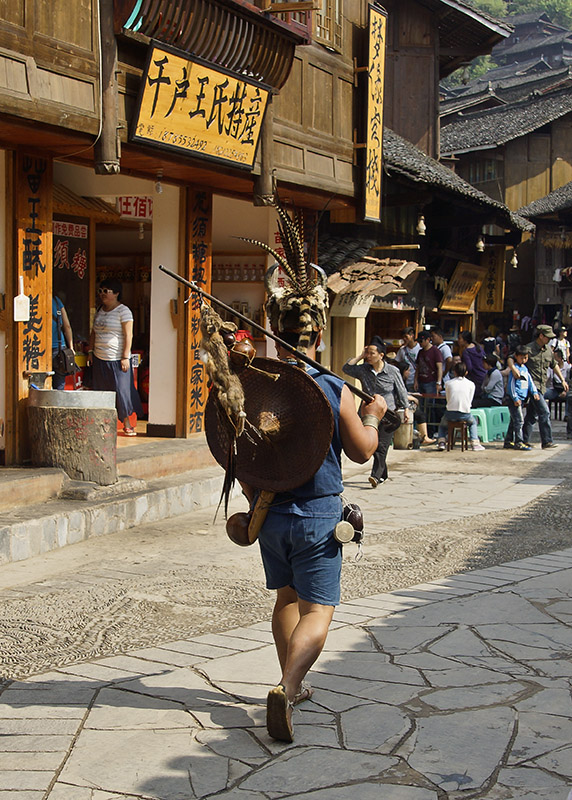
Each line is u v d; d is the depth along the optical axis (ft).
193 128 29.71
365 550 24.40
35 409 26.68
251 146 32.94
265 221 42.55
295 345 12.67
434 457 45.37
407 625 16.99
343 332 49.49
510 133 108.88
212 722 12.41
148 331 46.98
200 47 29.37
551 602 18.72
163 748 11.60
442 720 12.47
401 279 46.03
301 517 11.89
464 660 14.98
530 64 206.08
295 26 34.04
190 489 30.01
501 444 51.47
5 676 14.37
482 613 17.81
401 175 51.44
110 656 15.34
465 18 73.31
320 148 39.29
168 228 34.83
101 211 37.40
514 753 11.46
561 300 104.12
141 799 10.29
